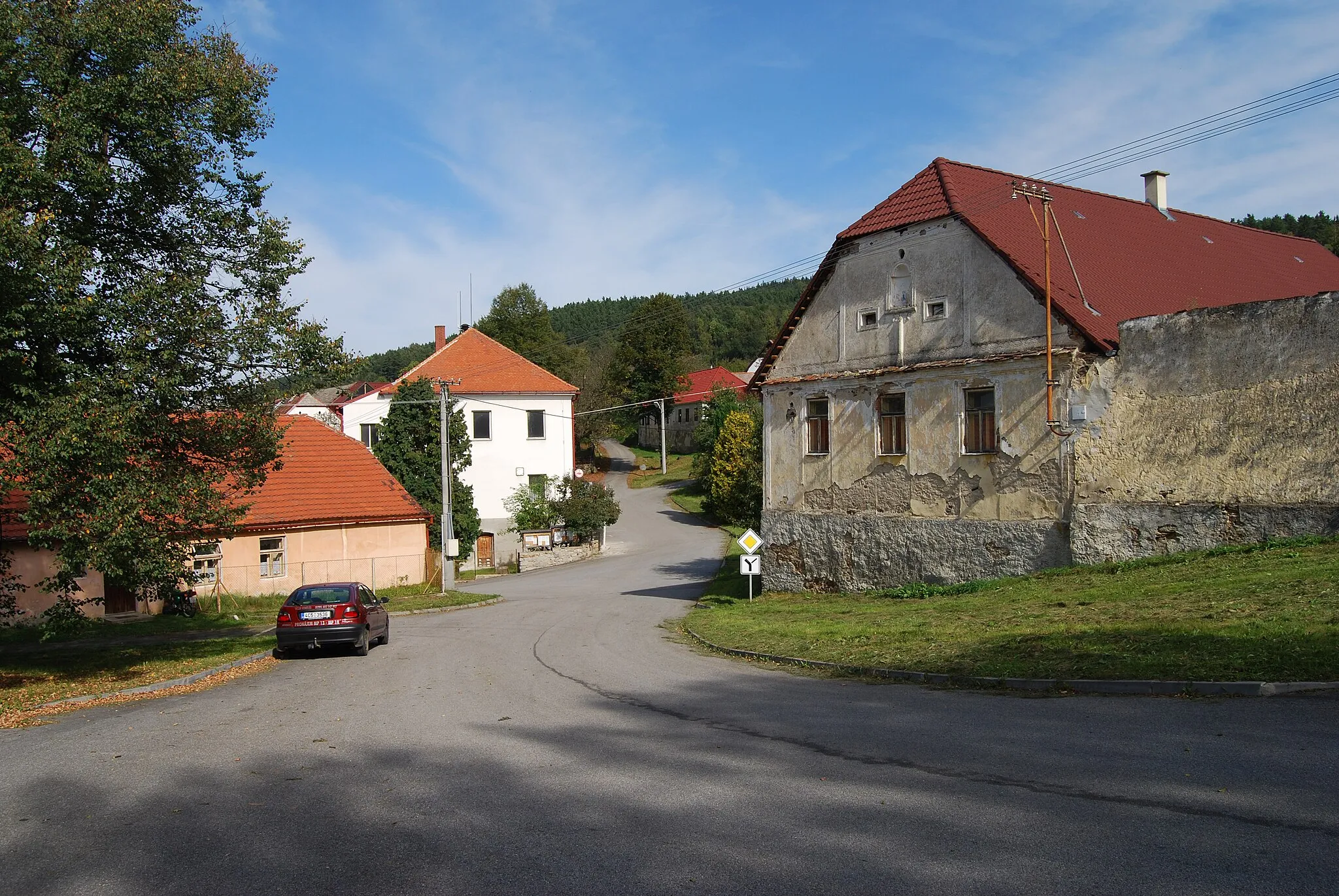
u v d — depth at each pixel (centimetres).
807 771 754
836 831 596
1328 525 1544
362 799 722
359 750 915
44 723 1129
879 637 1527
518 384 5469
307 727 1052
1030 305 2011
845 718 984
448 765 831
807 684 1259
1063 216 2336
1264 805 586
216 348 1492
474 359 5609
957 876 507
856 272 2453
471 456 4866
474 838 611
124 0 1406
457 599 3177
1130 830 560
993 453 2088
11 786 779
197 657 1848
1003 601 1666
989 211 2189
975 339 2133
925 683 1176
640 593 3394
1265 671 914
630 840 596
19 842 621
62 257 1313
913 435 2281
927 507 2245
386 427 4428
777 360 2705
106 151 1460
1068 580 1752
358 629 1836
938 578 2203
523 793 725
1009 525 2041
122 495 1334
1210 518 1692
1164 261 2373
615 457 9756
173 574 1497
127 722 1118
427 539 3588
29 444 1255
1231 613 1177
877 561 2369
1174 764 690
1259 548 1560
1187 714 839
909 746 821
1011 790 662
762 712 1051
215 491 1557
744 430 5838
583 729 986
